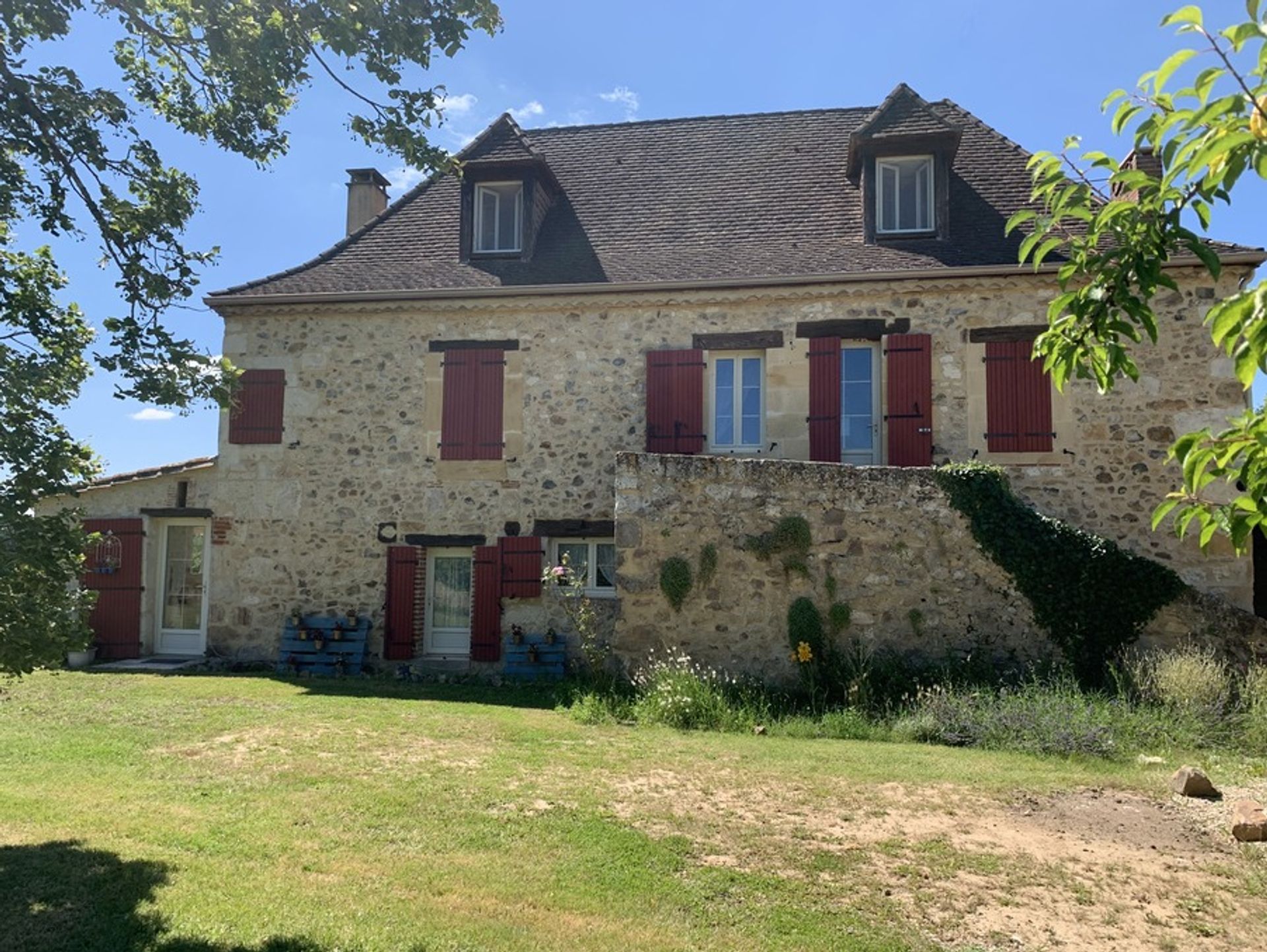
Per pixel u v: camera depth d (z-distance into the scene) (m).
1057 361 2.79
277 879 4.12
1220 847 4.81
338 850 4.50
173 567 12.14
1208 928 3.91
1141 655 8.78
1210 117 1.96
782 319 11.02
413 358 11.72
